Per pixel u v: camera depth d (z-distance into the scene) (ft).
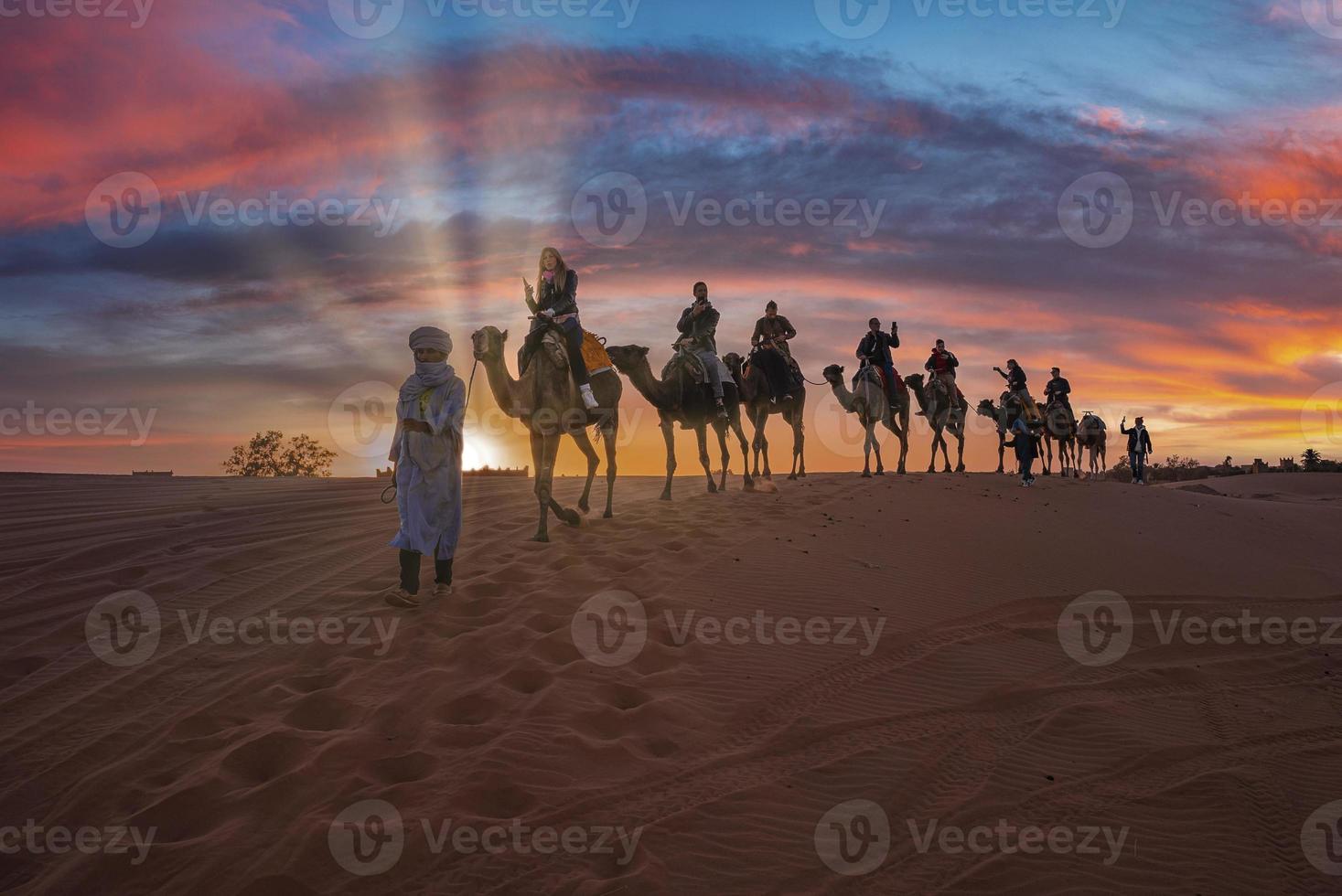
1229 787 21.43
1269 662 33.37
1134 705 26.78
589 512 46.60
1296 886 17.49
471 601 29.01
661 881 15.31
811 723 22.41
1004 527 49.88
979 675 27.40
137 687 22.12
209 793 17.13
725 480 57.57
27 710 20.72
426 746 19.38
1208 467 197.77
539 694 22.00
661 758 19.95
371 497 49.47
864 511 49.57
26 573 31.37
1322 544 59.88
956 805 19.29
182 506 45.78
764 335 63.21
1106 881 16.94
